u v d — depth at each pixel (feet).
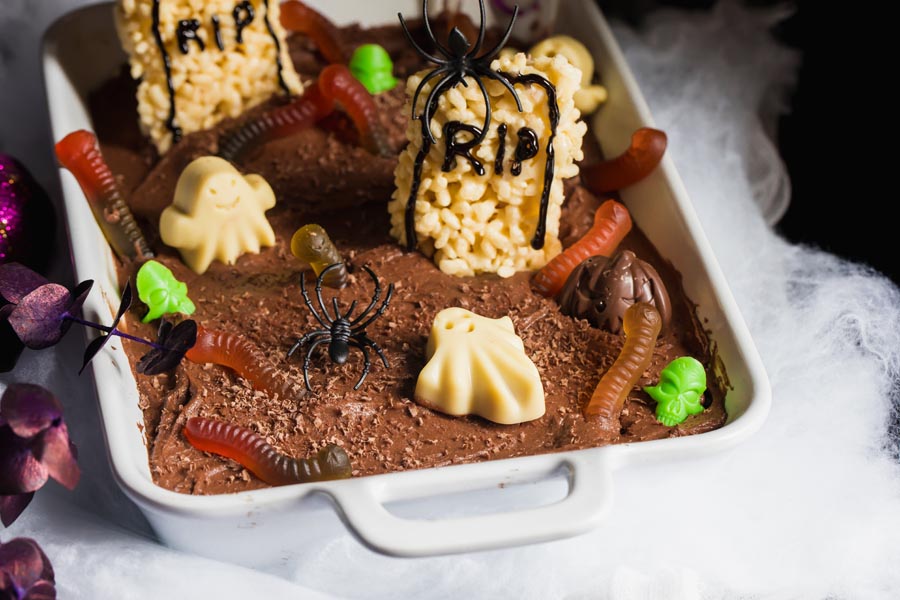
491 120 2.51
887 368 2.69
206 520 2.28
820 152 3.05
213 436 2.39
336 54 2.95
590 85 2.89
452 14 3.02
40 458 2.26
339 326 2.48
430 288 2.59
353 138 2.83
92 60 2.92
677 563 2.48
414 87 2.54
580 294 2.56
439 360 2.44
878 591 2.48
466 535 2.24
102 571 2.38
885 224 2.93
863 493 2.56
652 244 2.69
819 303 2.77
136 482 2.29
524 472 2.31
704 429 2.44
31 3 3.05
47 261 2.77
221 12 2.74
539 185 2.57
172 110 2.78
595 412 2.44
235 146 2.77
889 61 3.12
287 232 2.70
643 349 2.47
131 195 2.76
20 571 2.29
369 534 2.24
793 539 2.51
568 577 2.45
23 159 2.96
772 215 2.97
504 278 2.61
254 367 2.48
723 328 2.49
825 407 2.64
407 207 2.60
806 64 3.15
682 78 3.13
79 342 2.64
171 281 2.57
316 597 2.38
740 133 3.04
